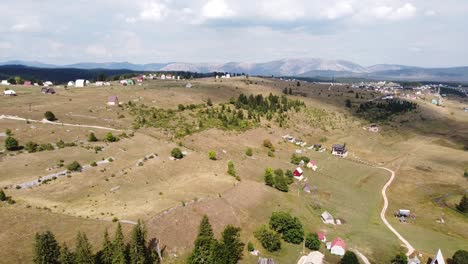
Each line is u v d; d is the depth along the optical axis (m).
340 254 78.44
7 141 100.38
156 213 74.06
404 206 115.81
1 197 70.25
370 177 141.00
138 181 92.94
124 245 59.62
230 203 88.00
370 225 97.75
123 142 120.56
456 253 77.81
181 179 100.00
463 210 112.25
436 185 135.62
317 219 95.62
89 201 77.38
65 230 62.88
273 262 67.88
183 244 68.94
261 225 83.88
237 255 69.38
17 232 60.03
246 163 130.00
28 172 87.56
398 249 83.50
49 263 50.22
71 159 99.38
